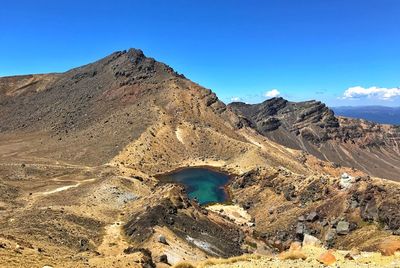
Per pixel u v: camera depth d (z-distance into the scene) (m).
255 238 186.75
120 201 198.25
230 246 155.38
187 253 127.06
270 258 39.16
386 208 172.62
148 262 81.69
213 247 147.75
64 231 132.62
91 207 176.50
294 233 188.12
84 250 118.00
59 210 157.62
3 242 65.62
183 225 156.75
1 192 193.00
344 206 188.62
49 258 60.62
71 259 67.00
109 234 143.00
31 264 53.22
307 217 191.75
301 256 38.56
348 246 164.62
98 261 71.31
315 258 37.78
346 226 174.25
